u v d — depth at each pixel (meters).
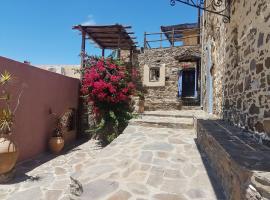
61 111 10.15
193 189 3.71
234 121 5.12
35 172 6.87
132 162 4.69
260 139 3.52
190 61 14.41
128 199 3.45
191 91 15.41
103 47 15.00
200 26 15.35
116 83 9.40
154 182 3.96
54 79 9.59
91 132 10.73
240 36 4.69
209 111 8.73
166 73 15.16
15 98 7.32
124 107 9.67
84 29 12.09
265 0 3.40
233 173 2.74
